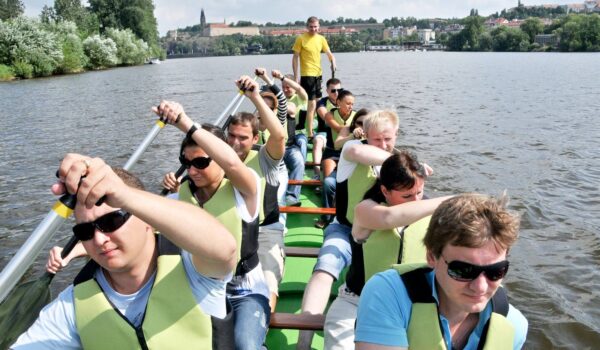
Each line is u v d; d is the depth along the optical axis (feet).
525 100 56.59
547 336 12.82
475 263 4.53
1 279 4.31
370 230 8.32
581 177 25.80
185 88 80.59
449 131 37.88
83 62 134.51
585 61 152.25
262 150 10.99
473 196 4.79
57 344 5.21
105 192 3.92
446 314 5.09
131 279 5.13
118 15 191.01
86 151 34.14
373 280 5.32
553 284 15.20
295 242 13.79
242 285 8.16
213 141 7.19
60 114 51.52
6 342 6.49
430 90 68.85
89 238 4.61
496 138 35.14
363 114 15.92
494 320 5.04
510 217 4.56
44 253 18.40
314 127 27.20
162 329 5.10
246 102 54.90
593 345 12.51
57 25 137.08
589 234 18.75
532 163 28.58
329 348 8.00
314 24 25.18
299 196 16.96
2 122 47.06
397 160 7.72
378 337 5.04
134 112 52.01
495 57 201.26
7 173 29.09
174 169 29.04
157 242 5.41
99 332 5.11
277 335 9.48
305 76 25.94
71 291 5.37
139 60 181.06
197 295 5.21
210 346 5.26
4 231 20.90
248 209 8.10
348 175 10.33
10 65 107.45
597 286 15.03
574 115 45.29
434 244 4.79
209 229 4.43
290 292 11.07
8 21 111.14
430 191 24.07
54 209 4.38
